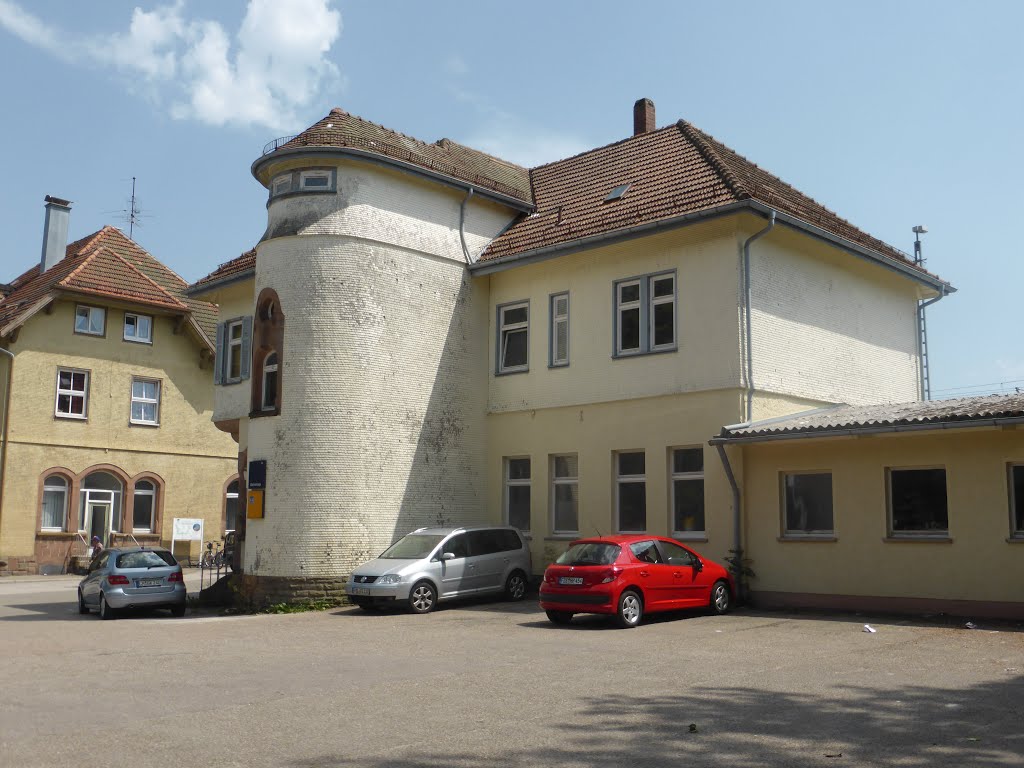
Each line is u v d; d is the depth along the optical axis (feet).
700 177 68.95
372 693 32.12
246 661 40.37
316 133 72.79
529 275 76.28
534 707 29.45
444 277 76.13
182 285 140.46
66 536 119.85
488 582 64.85
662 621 53.06
